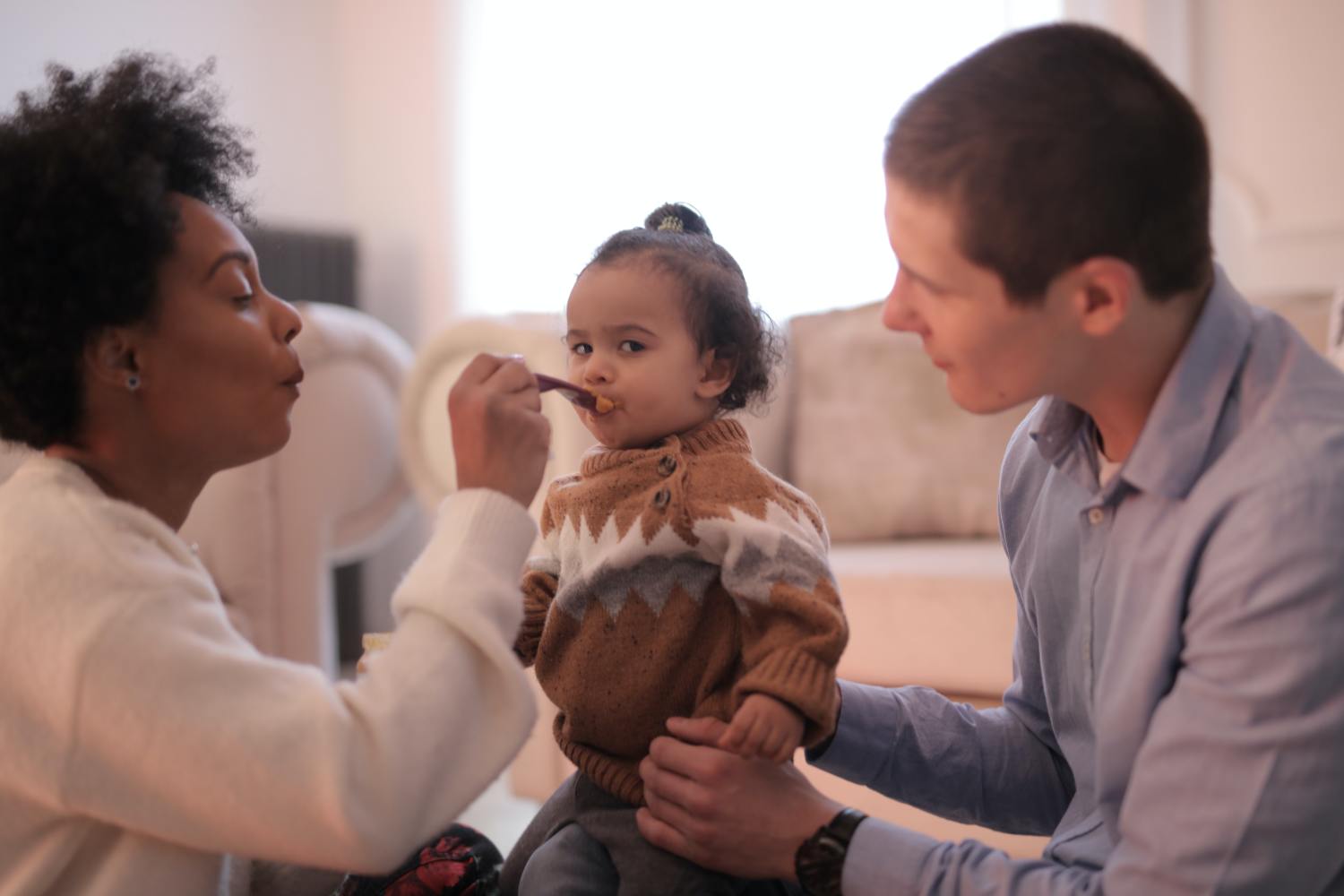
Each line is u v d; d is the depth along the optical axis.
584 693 1.06
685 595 1.04
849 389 2.62
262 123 4.21
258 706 0.78
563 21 4.01
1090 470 0.97
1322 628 0.76
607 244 1.15
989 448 2.47
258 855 0.79
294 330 0.96
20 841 0.81
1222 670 0.78
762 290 3.65
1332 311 2.05
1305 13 3.09
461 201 4.20
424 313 4.28
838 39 3.54
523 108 4.09
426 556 0.87
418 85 4.27
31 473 0.86
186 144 0.94
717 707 1.02
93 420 0.88
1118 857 0.81
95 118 0.88
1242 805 0.76
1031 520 1.09
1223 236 3.19
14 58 3.70
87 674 0.75
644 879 0.99
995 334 0.85
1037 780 1.15
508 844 2.19
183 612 0.80
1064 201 0.80
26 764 0.77
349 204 4.45
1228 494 0.82
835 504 2.53
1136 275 0.82
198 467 0.94
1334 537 0.77
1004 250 0.82
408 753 0.79
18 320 0.84
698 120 3.78
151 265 0.85
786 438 2.67
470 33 4.17
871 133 3.50
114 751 0.77
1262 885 0.76
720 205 3.73
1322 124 3.09
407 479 2.78
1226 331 0.87
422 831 0.80
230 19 4.14
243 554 2.32
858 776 1.16
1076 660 1.00
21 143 0.85
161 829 0.79
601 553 1.06
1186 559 0.83
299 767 0.76
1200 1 3.20
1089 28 0.84
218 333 0.88
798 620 0.95
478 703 0.84
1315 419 0.82
